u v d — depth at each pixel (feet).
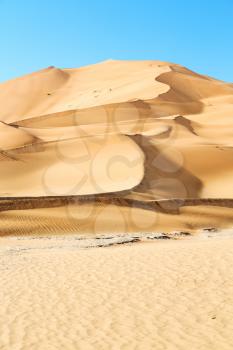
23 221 97.71
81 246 62.95
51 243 69.56
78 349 25.96
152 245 57.06
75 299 33.78
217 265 38.19
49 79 398.21
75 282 37.76
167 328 27.68
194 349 24.89
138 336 26.99
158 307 30.89
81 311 31.45
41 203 108.06
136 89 324.19
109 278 37.99
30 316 31.19
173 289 33.86
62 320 30.19
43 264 44.98
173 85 331.16
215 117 261.03
